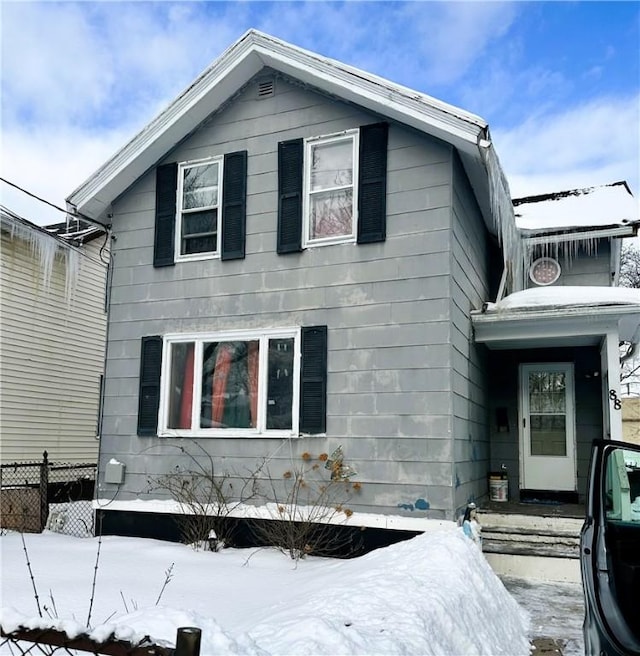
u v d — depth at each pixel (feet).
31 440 38.93
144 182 29.17
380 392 22.99
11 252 38.37
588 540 12.35
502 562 23.17
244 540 24.25
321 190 25.39
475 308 28.04
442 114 22.50
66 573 18.61
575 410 30.99
